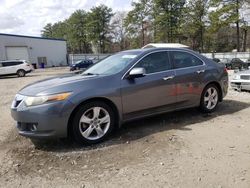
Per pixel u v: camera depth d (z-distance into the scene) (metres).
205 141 4.80
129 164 4.06
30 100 4.55
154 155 4.31
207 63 6.49
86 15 77.12
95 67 5.92
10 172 4.01
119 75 5.18
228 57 47.09
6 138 5.43
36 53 56.72
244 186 3.39
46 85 4.85
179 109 6.00
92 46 81.31
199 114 6.52
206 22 48.59
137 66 5.40
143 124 5.84
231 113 6.62
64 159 4.32
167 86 5.66
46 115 4.45
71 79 5.08
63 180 3.71
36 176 3.86
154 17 56.34
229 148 4.48
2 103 9.70
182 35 54.06
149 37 61.34
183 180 3.56
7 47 52.78
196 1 48.50
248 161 4.02
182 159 4.14
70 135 4.92
